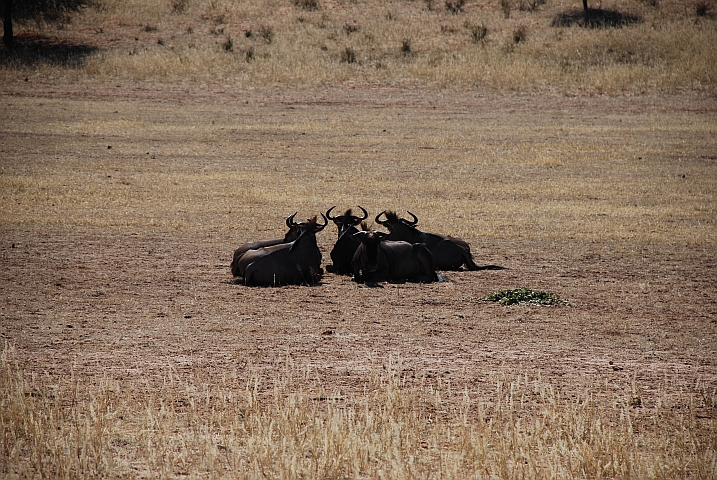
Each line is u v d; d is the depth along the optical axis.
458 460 24.33
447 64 169.50
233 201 81.69
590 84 158.00
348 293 49.22
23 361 34.66
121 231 67.62
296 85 161.00
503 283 52.59
